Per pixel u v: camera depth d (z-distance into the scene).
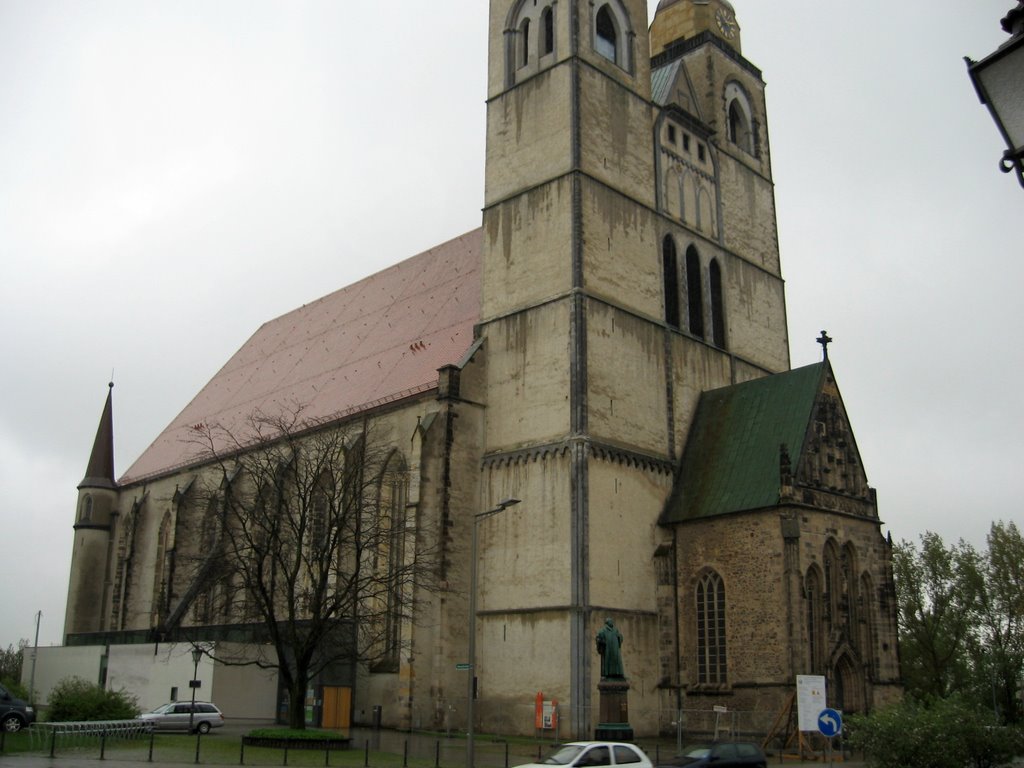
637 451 65.19
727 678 58.91
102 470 110.06
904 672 92.56
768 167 86.00
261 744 51.19
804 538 58.28
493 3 77.12
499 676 62.44
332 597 57.44
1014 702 88.25
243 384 107.81
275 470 69.44
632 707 60.25
